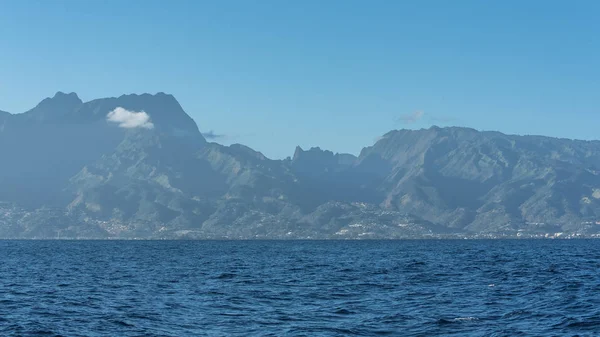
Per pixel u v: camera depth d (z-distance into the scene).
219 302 76.62
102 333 57.28
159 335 56.28
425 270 129.75
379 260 182.75
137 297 82.06
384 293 84.81
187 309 70.81
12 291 89.81
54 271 134.12
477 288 89.12
